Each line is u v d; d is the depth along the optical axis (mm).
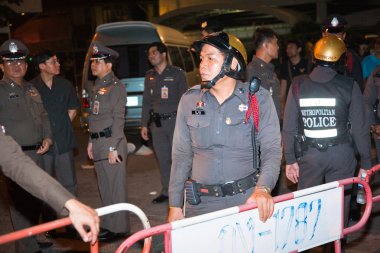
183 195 2779
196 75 11195
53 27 26125
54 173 4891
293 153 3670
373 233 4582
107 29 9625
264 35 4594
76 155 9344
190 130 2684
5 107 4020
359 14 19016
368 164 3498
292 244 2627
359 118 3441
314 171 3523
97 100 4414
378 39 5996
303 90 3529
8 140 2016
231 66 2557
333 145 3443
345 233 2908
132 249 4379
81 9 25938
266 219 2416
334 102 3418
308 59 7008
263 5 21750
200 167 2672
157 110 5793
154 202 5875
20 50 4031
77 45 26078
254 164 2635
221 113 2605
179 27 24281
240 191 2605
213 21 4836
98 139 4426
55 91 4781
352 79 3469
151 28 9547
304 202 2645
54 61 4754
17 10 13523
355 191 4105
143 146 9094
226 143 2594
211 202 2645
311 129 3494
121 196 4484
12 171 1952
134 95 9445
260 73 4609
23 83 4203
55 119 4746
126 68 9461
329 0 21625
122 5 26250
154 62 5762
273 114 2652
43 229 1964
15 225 4137
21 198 4117
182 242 2215
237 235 2373
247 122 2592
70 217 1855
